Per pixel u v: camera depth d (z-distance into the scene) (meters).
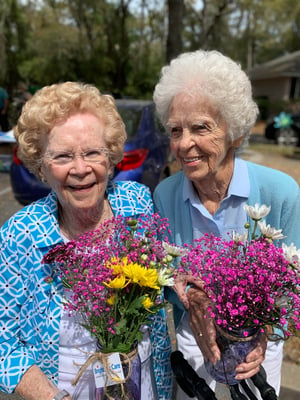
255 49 42.19
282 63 25.02
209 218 1.55
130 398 1.24
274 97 25.58
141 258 1.14
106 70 19.84
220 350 1.25
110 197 1.56
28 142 1.35
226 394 1.58
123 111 5.01
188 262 1.19
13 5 19.95
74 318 1.35
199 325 1.33
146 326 1.47
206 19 18.47
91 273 1.11
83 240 1.19
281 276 1.05
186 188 1.60
